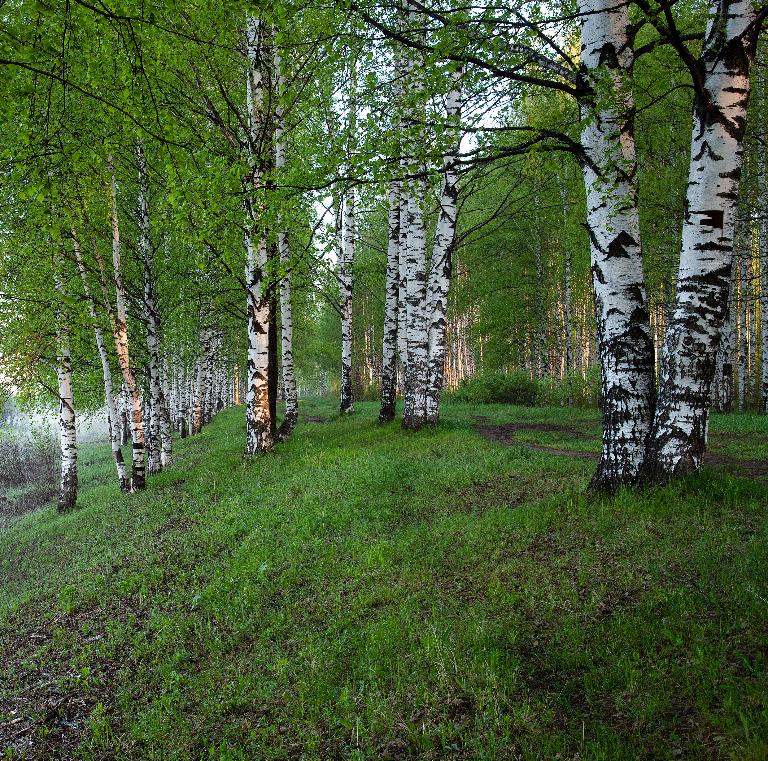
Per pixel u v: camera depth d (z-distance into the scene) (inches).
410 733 129.0
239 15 327.3
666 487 232.4
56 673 203.3
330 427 698.8
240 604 217.2
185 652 194.4
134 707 171.6
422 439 478.3
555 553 204.5
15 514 696.4
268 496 349.4
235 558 263.7
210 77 452.8
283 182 265.0
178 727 156.2
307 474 384.5
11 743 164.6
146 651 202.5
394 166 249.0
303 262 708.7
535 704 129.3
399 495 317.1
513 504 272.2
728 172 221.9
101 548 345.7
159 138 203.2
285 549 259.6
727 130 219.9
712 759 103.4
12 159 204.1
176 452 805.2
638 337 245.9
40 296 474.9
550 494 274.4
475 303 1194.0
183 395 1200.2
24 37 151.3
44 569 351.3
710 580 163.6
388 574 216.4
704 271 227.9
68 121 249.3
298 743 138.2
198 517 343.3
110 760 150.9
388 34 245.0
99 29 171.2
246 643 193.9
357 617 190.4
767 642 131.0
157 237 608.1
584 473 311.0
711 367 233.6
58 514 549.0
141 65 181.6
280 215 296.4
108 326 519.5
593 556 194.5
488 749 117.3
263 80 435.5
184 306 693.9
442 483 326.3
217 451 622.5
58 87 215.9
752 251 725.9
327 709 145.8
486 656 148.6
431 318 529.0
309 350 1519.4
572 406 926.4
